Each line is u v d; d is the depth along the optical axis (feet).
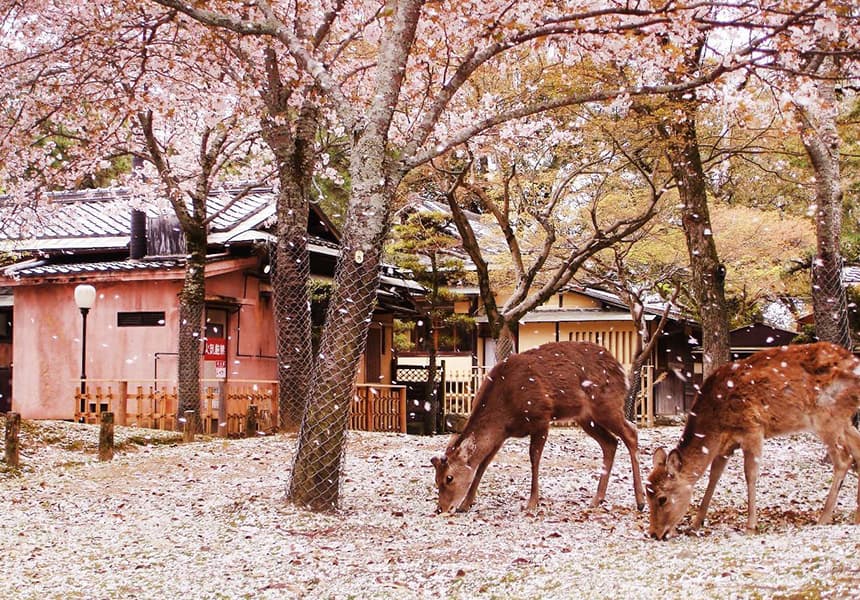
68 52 45.14
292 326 46.37
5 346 67.41
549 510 29.27
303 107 45.19
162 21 41.42
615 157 59.26
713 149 49.39
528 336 85.97
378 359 74.28
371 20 40.78
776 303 96.22
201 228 50.47
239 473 36.24
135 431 47.57
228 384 53.93
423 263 79.51
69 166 52.24
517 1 31.19
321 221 68.64
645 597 16.88
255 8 39.40
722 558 19.02
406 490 32.53
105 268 57.16
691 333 88.63
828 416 23.88
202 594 19.88
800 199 75.05
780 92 30.78
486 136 48.52
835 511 27.22
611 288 70.64
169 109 45.80
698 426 24.25
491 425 28.96
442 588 19.58
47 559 22.95
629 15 30.53
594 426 30.58
